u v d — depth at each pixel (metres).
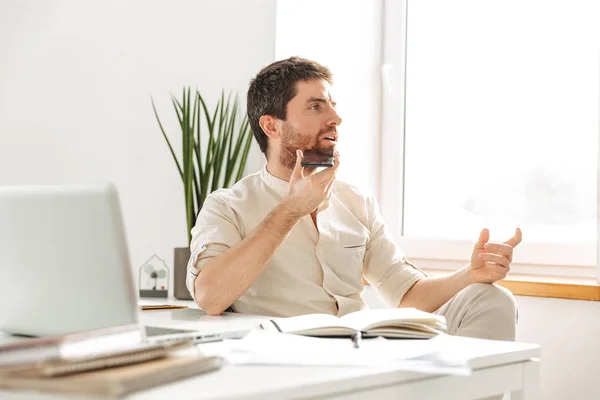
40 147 3.73
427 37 3.06
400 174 3.08
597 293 2.32
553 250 2.71
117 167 3.48
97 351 1.11
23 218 1.37
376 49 3.15
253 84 2.22
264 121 2.18
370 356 1.22
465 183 2.96
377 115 3.15
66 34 3.68
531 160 2.81
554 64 2.77
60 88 3.68
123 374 0.96
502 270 1.98
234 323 1.71
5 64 3.82
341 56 3.06
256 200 2.16
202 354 1.22
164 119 3.34
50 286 1.36
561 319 2.41
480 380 1.28
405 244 3.04
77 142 3.62
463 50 2.97
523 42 2.83
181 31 3.31
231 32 3.16
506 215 2.86
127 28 3.49
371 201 2.33
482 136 2.92
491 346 1.38
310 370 1.14
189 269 2.03
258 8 3.08
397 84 3.10
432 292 2.12
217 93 3.18
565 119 2.74
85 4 3.62
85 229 1.32
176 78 3.32
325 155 2.04
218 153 2.92
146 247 3.37
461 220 2.96
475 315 1.95
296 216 1.90
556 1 2.76
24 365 0.99
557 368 2.42
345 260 2.18
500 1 2.89
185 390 0.98
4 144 3.82
